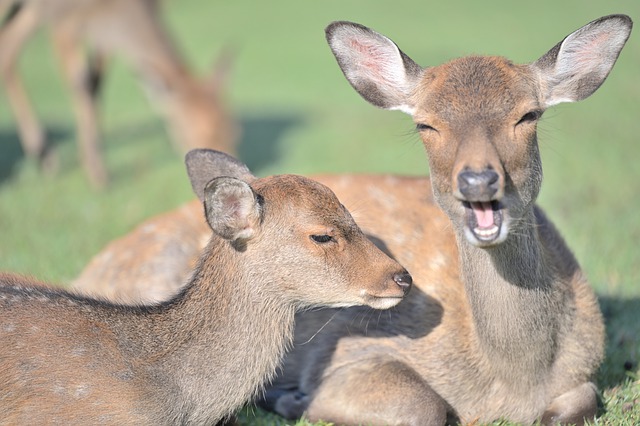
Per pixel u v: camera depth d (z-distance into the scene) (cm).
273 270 969
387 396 1012
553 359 1010
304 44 4028
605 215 1709
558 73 952
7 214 1838
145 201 1953
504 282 965
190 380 960
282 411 1077
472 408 1038
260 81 3441
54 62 3931
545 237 1055
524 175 901
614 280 1381
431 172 933
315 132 2683
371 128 2683
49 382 917
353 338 1074
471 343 1028
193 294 980
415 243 1101
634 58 3269
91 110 2194
